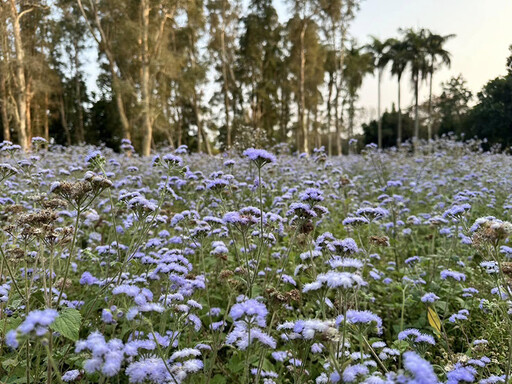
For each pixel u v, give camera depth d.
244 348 2.45
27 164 5.45
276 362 3.52
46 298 2.87
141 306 2.56
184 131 49.56
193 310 3.29
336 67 42.31
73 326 2.23
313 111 47.44
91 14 30.48
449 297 4.38
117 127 42.88
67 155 14.92
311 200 3.69
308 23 34.97
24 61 25.91
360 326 2.41
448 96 48.03
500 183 9.84
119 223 7.12
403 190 10.36
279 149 16.59
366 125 62.47
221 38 38.03
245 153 3.55
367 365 2.61
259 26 43.84
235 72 45.59
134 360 2.54
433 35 47.12
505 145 35.56
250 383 3.09
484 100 35.62
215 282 4.89
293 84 44.34
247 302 2.37
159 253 4.43
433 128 55.34
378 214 4.27
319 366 3.42
